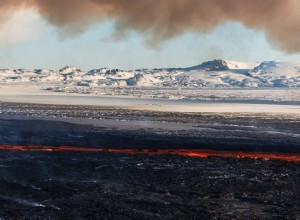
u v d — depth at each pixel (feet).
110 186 125.59
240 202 113.50
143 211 105.29
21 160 156.97
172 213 104.32
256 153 185.37
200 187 126.41
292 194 120.98
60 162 155.02
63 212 103.40
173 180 133.39
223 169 149.69
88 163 154.40
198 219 100.73
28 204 108.37
